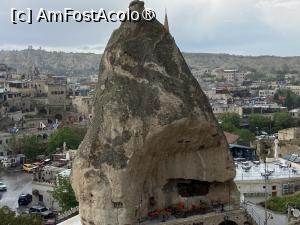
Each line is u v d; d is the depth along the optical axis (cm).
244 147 13175
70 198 9744
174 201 5928
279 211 8056
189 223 5688
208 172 5875
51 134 18050
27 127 19612
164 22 5925
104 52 5681
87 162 5369
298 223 6644
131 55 5431
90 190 5369
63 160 13988
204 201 6016
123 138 5284
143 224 5525
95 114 5550
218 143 5822
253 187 9469
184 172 5847
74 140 16462
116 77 5444
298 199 8450
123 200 5288
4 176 15038
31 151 16712
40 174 12744
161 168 5784
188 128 5509
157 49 5481
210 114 5650
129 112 5306
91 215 5400
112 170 5266
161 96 5347
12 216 7812
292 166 10831
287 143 15662
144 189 5669
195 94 5541
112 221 5316
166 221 5603
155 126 5319
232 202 6066
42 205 11600
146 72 5403
